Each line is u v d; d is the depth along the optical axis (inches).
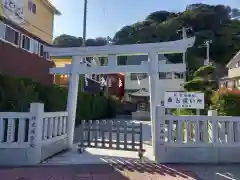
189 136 253.3
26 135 239.8
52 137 268.4
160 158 246.8
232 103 427.8
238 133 257.9
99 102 835.4
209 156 250.5
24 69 529.7
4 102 311.6
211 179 194.5
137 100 1159.0
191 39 266.7
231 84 979.3
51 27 745.0
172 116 253.0
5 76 324.8
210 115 270.1
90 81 901.2
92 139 299.7
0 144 230.5
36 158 232.4
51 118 266.5
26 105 318.0
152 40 1584.6
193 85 613.3
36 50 614.5
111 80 1225.4
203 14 1695.4
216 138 254.5
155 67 274.8
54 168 219.9
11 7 531.5
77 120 584.1
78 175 199.9
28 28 601.0
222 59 1456.7
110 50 289.7
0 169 214.5
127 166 230.7
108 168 222.8
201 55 1493.6
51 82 673.6
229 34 1592.0
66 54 307.0
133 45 282.4
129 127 282.0
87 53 299.1
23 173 202.7
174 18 1728.6
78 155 272.2
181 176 201.5
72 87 310.2
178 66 271.4
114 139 331.3
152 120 272.5
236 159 252.2
